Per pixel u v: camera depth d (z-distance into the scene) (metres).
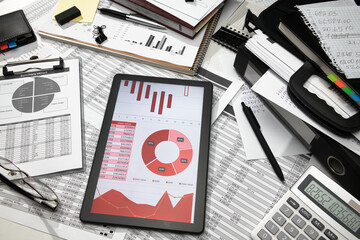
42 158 0.58
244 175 0.57
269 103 0.63
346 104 0.53
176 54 0.68
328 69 0.54
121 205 0.53
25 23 0.71
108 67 0.69
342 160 0.52
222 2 0.72
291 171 0.58
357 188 0.52
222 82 0.67
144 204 0.53
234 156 0.59
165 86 0.63
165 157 0.56
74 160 0.57
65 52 0.71
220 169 0.58
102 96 0.65
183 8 0.70
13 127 0.60
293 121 0.59
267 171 0.58
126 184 0.54
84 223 0.53
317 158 0.58
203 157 0.56
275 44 0.60
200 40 0.71
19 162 0.57
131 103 0.62
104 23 0.73
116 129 0.59
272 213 0.51
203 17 0.69
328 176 0.54
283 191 0.56
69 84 0.65
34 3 0.79
